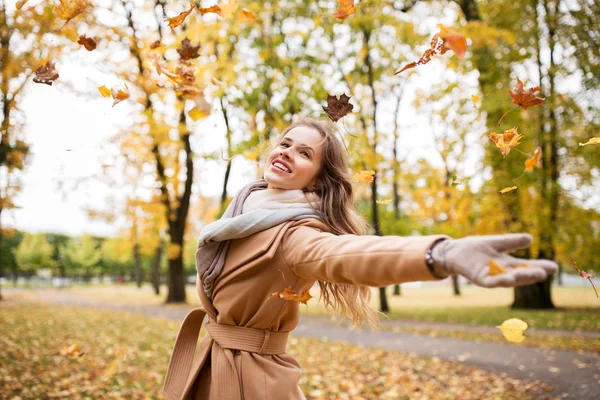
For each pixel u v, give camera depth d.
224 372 1.76
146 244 18.42
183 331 2.03
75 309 15.32
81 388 5.03
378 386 5.68
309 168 1.87
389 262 1.18
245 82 12.30
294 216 1.74
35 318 11.83
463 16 13.14
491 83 11.37
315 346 8.66
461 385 5.82
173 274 19.41
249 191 1.95
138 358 6.78
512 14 11.67
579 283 47.41
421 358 7.61
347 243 1.40
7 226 11.35
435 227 13.15
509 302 21.02
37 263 40.84
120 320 11.95
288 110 12.97
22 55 5.55
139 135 11.54
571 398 5.14
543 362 7.16
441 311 16.25
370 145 12.09
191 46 2.02
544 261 0.95
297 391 1.82
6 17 4.95
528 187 12.05
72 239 48.19
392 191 18.70
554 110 12.34
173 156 15.41
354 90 15.09
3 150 8.09
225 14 2.14
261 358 1.76
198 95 2.03
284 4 13.21
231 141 11.47
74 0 2.10
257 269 1.71
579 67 11.54
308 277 1.66
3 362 6.09
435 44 1.58
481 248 0.99
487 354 7.96
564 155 13.20
